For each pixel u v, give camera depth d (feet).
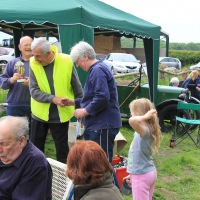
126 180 10.50
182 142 23.04
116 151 15.61
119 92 26.21
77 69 15.42
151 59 25.71
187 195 14.57
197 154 20.40
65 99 12.16
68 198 8.40
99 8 21.66
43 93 12.34
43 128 12.97
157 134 9.46
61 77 12.42
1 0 16.58
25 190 7.09
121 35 25.72
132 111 9.85
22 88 13.91
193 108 21.91
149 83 25.82
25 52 13.88
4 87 13.92
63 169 8.76
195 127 24.43
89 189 5.94
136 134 9.70
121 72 61.11
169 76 51.57
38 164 7.15
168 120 25.43
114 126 11.50
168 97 25.22
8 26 25.66
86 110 11.10
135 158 9.52
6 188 7.16
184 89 25.09
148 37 24.00
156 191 14.73
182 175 16.83
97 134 11.37
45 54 11.99
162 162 18.52
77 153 6.03
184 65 130.00
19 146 7.13
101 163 5.98
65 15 15.85
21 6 15.79
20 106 13.98
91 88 11.21
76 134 14.29
